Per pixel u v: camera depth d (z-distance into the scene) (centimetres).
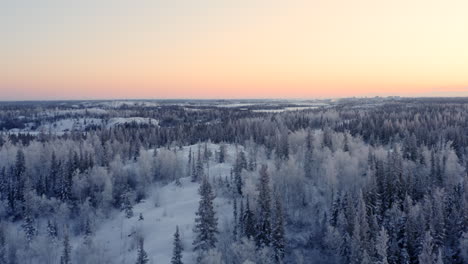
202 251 7194
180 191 12056
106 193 11256
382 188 9125
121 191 12288
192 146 17488
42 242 8512
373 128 16862
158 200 11519
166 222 9581
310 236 8950
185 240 8275
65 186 11825
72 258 8438
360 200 7538
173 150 14688
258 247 7538
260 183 8962
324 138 15150
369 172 10119
